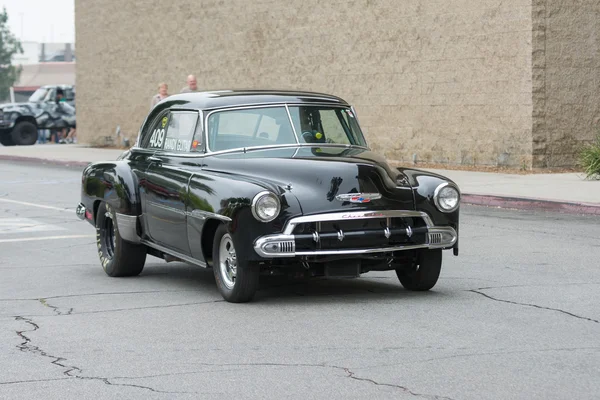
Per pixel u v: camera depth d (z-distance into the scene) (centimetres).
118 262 1206
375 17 2852
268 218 959
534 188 2081
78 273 1257
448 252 1362
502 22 2495
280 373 741
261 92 1159
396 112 2811
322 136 1130
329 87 3022
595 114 2523
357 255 988
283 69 3186
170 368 763
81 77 4256
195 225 1038
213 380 725
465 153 2625
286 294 1070
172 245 1109
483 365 750
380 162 1045
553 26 2448
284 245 959
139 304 1033
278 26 3191
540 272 1185
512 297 1026
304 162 1022
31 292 1121
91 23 4162
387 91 2834
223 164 1062
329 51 3012
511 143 2498
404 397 671
